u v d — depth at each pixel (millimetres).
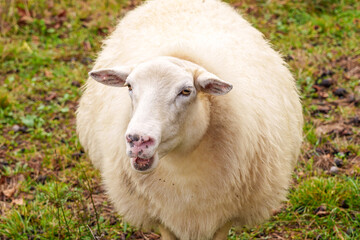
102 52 8539
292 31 14391
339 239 7520
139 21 7914
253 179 6426
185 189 6199
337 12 15195
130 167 6449
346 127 10523
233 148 6043
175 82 5367
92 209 8758
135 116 5207
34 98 12336
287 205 8500
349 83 12047
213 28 7145
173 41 6473
